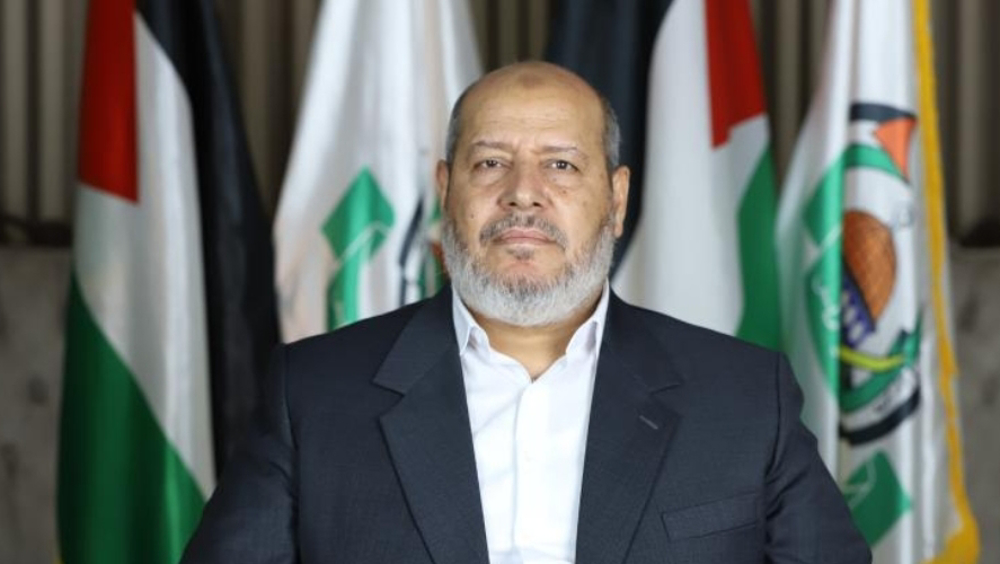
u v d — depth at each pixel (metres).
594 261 2.46
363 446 2.39
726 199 4.11
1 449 4.50
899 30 4.21
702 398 2.46
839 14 4.20
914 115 4.21
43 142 4.63
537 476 2.42
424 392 2.43
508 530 2.39
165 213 3.95
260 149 4.73
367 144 4.05
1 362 4.50
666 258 4.07
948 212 4.86
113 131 3.93
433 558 2.30
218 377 4.08
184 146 3.98
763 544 2.40
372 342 2.54
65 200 4.65
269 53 4.74
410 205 4.03
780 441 2.45
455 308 2.54
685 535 2.34
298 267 4.02
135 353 3.92
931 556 4.14
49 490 4.52
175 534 3.88
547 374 2.49
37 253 4.54
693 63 4.12
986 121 4.86
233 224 4.08
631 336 2.53
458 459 2.37
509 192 2.42
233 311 4.07
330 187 4.04
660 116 4.10
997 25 4.83
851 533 2.46
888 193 4.18
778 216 4.29
